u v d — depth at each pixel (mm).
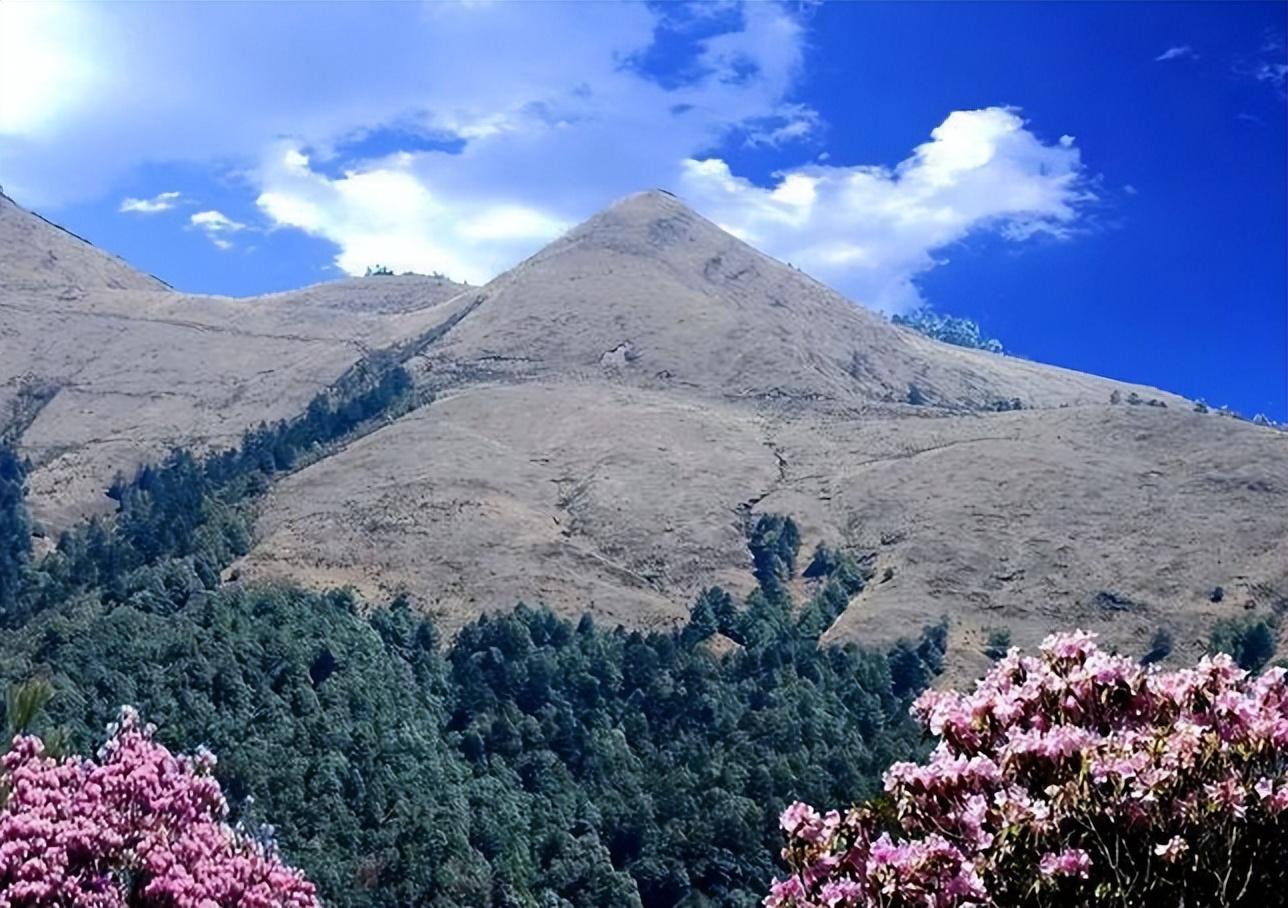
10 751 6301
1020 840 5570
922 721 6500
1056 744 5719
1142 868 5527
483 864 51000
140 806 6367
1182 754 5574
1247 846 5504
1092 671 6059
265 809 49625
